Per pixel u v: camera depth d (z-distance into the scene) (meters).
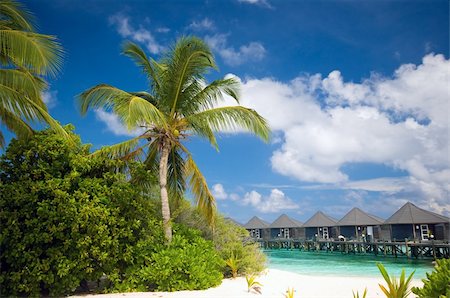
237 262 16.28
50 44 11.25
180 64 14.30
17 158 11.32
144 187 13.91
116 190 12.04
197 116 14.51
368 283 15.07
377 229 42.78
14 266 10.79
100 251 11.33
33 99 12.12
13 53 10.96
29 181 10.92
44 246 11.05
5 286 10.62
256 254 17.61
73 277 11.00
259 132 14.60
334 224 45.75
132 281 11.88
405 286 7.32
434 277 6.76
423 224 36.75
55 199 10.86
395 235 38.22
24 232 10.79
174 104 14.73
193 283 12.13
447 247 32.47
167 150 14.86
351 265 29.20
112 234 11.71
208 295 11.24
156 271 11.82
